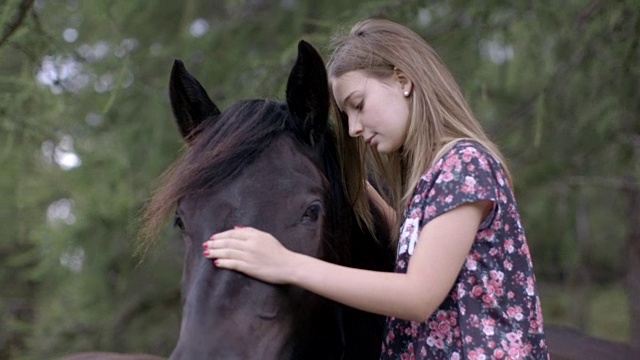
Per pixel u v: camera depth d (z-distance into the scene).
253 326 1.64
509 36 4.15
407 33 1.89
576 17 3.95
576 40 3.97
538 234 5.60
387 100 1.83
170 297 5.66
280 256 1.66
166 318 5.73
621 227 6.66
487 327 1.74
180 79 2.00
